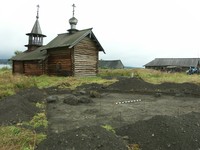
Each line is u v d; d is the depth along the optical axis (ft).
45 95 52.80
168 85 63.26
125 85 65.26
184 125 25.11
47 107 41.50
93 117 33.91
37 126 27.91
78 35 92.17
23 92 50.90
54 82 71.97
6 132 23.81
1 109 34.55
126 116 34.42
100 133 21.76
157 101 47.88
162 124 24.50
